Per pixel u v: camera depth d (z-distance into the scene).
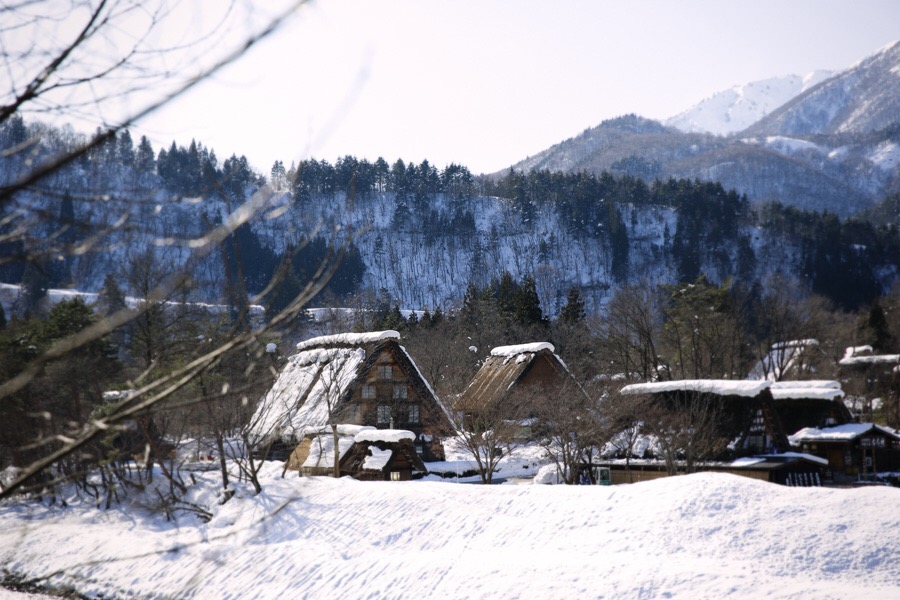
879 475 43.97
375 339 42.81
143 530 29.78
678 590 18.38
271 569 24.06
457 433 41.81
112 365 32.84
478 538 25.06
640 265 157.62
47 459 4.33
